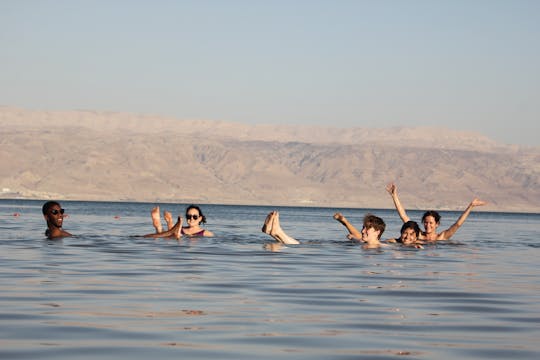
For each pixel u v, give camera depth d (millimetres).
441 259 18062
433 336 8398
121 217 59656
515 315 9812
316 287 12258
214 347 7707
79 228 33469
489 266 16688
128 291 11375
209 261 16328
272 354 7461
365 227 21828
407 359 7328
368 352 7594
